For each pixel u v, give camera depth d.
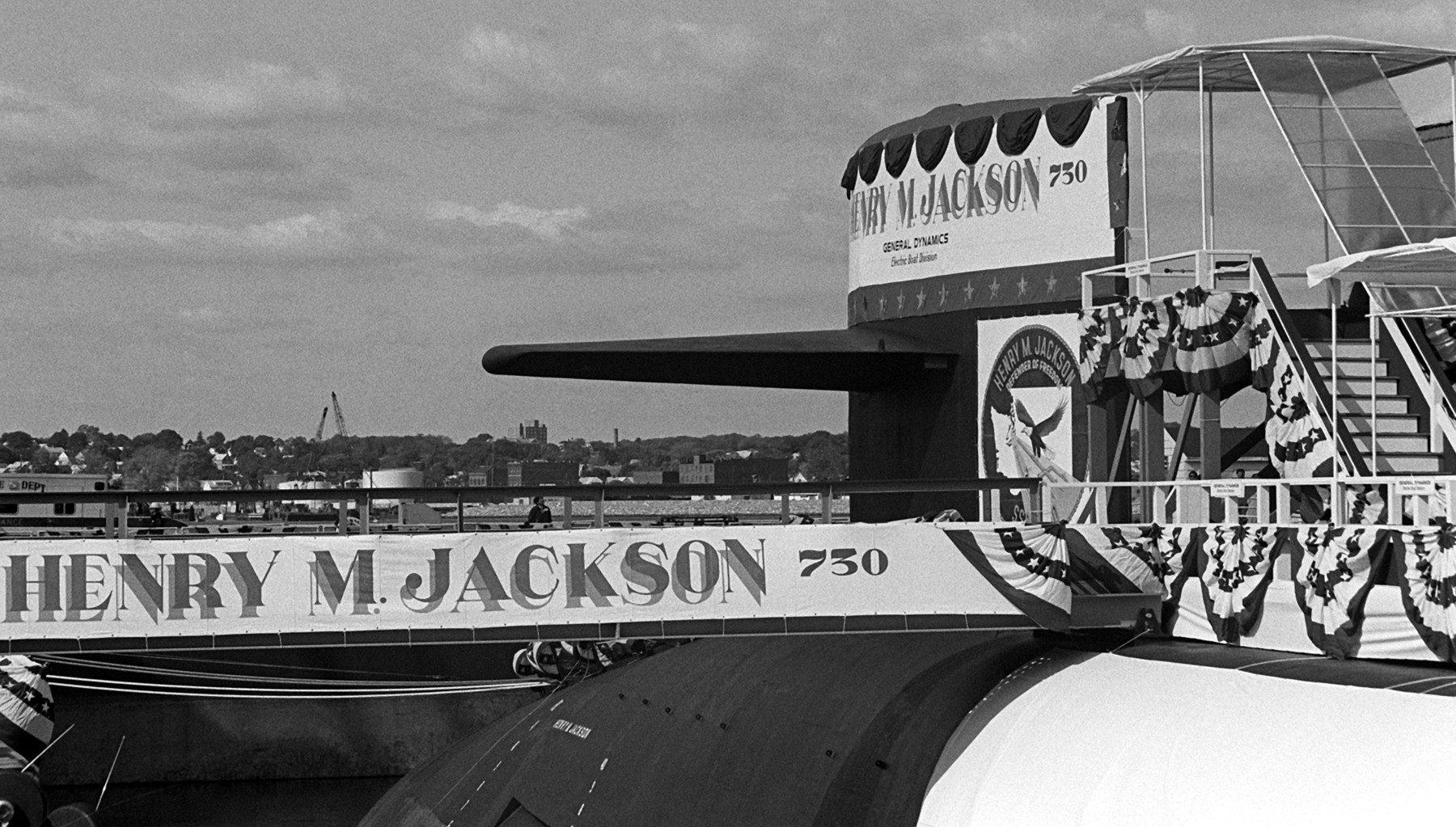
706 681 28.16
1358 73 23.09
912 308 31.95
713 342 29.48
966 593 20.86
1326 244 24.41
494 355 28.97
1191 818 16.28
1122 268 23.83
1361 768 15.02
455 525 28.33
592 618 20.47
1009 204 29.81
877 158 33.03
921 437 31.80
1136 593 21.55
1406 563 17.09
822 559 20.75
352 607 20.14
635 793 26.69
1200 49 22.83
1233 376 21.28
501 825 29.81
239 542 20.06
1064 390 28.72
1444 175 24.44
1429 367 21.12
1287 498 19.50
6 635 19.77
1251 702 17.27
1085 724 18.98
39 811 22.62
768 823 23.08
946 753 20.88
